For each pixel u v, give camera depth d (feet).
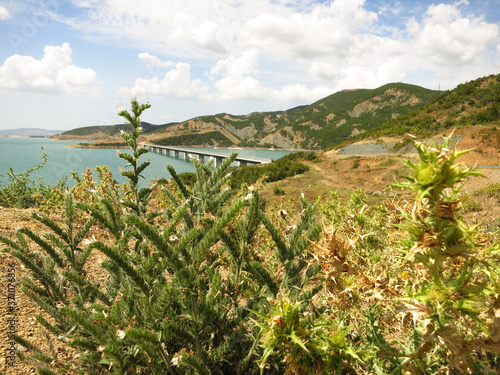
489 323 3.42
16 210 19.43
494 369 3.93
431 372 3.85
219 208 6.20
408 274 4.79
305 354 3.50
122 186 16.72
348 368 3.81
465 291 2.91
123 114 7.35
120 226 6.27
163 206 10.15
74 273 5.64
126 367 4.85
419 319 3.10
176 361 4.30
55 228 6.16
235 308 5.55
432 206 2.89
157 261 4.62
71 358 6.79
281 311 3.52
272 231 4.64
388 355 4.09
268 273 4.70
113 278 6.12
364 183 113.60
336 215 15.23
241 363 4.82
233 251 5.02
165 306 4.45
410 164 2.81
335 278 4.00
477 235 2.99
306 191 105.70
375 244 7.46
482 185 55.47
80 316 4.42
